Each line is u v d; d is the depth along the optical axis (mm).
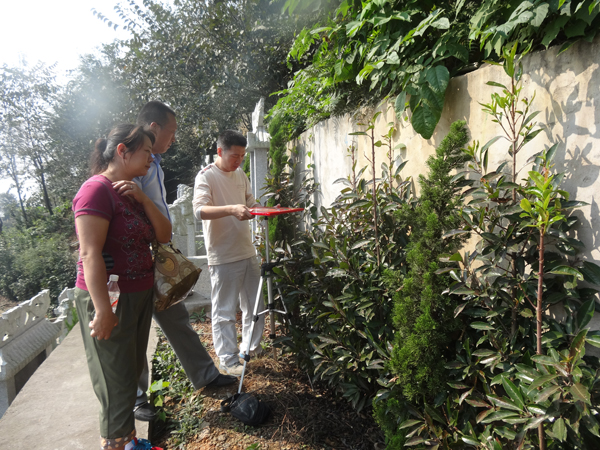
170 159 18578
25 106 20375
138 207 1903
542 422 1275
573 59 1507
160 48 8359
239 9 7426
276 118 4816
